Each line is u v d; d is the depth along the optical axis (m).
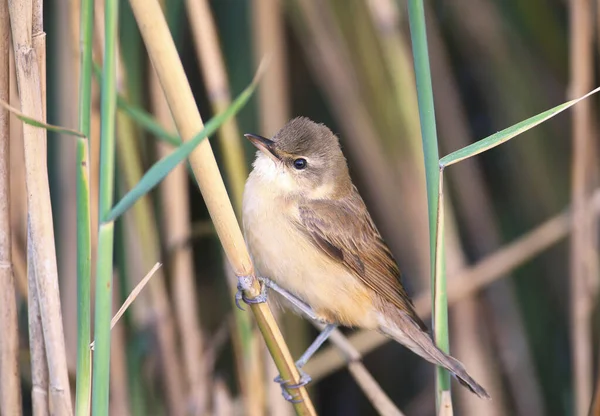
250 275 5.70
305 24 10.00
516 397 10.84
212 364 9.30
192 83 10.35
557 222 9.86
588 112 9.25
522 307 11.30
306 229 7.96
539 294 11.33
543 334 11.27
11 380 6.14
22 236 8.09
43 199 5.40
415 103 9.46
